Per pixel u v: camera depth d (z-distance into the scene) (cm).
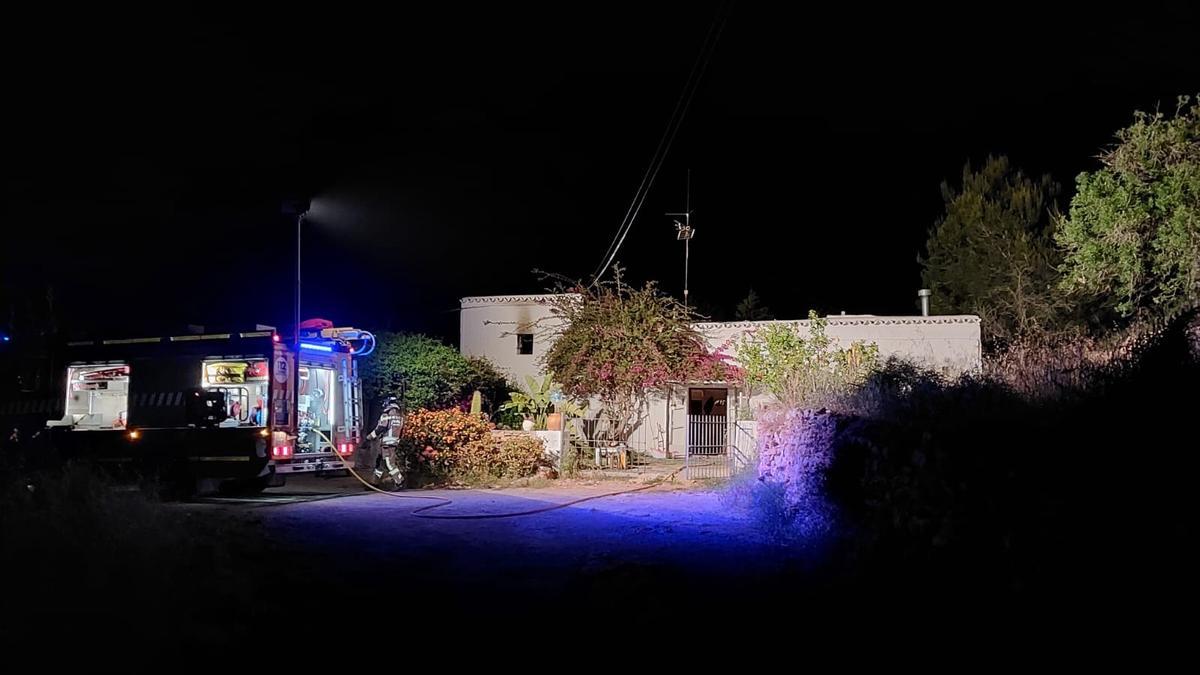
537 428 2205
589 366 2081
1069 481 564
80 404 1755
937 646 611
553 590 837
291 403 1606
